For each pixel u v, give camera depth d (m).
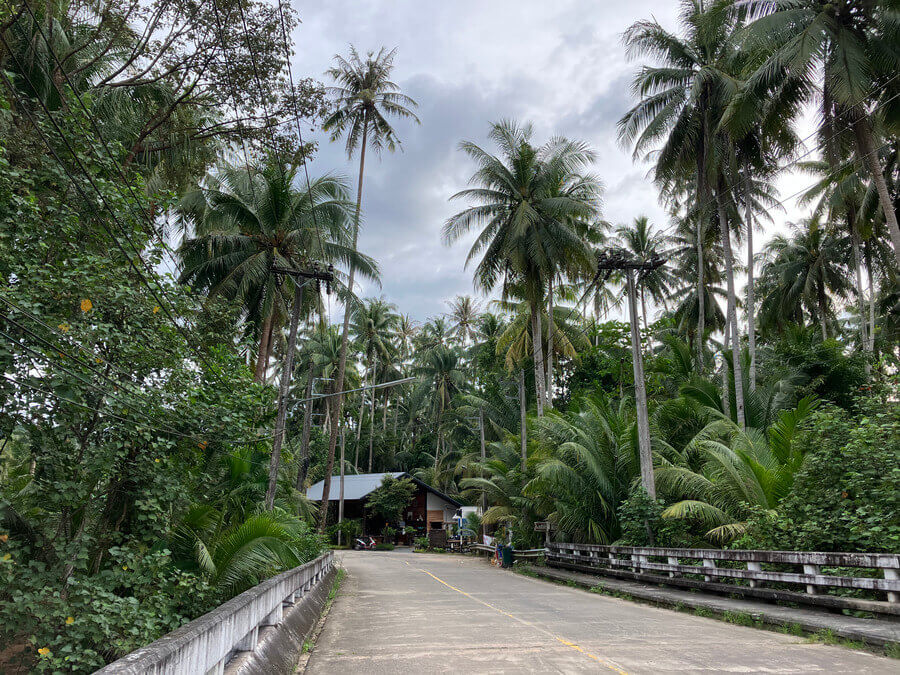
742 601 10.86
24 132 8.81
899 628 7.55
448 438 58.66
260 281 24.73
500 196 30.05
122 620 6.98
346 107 32.56
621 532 19.08
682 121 24.67
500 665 6.63
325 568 15.20
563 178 30.81
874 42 16.80
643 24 24.86
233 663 4.96
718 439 18.28
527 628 9.38
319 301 26.84
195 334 10.89
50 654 6.42
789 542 11.31
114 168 9.44
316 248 25.19
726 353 26.73
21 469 10.34
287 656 6.64
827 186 29.36
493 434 50.94
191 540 10.48
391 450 64.94
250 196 25.23
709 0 22.53
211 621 3.89
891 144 23.95
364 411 71.00
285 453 16.09
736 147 24.55
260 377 24.44
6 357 7.38
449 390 57.94
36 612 6.63
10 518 8.11
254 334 27.14
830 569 10.45
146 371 9.35
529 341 35.38
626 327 37.16
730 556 11.47
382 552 42.41
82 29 12.93
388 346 61.12
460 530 40.53
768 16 17.47
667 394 31.53
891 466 10.08
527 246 28.70
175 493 9.23
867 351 25.28
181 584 8.32
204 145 15.66
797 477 11.77
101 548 8.82
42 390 7.01
